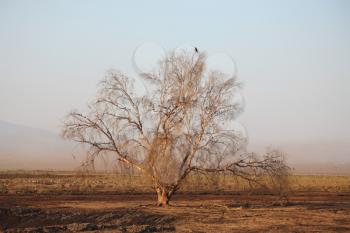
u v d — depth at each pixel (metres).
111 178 83.88
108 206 38.56
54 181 72.94
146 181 37.84
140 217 30.50
